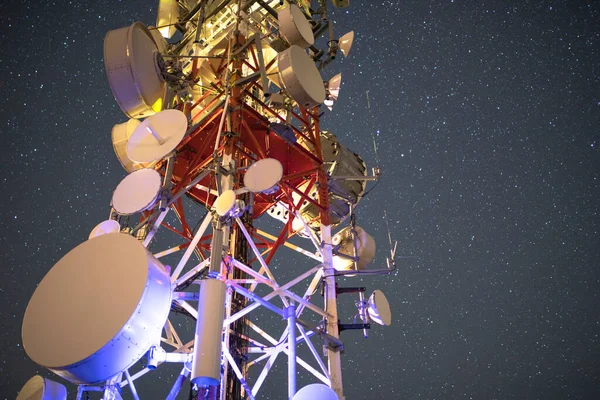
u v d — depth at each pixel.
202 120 10.80
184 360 8.16
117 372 7.08
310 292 10.59
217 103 11.59
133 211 9.15
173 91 10.99
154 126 9.98
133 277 7.34
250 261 10.90
